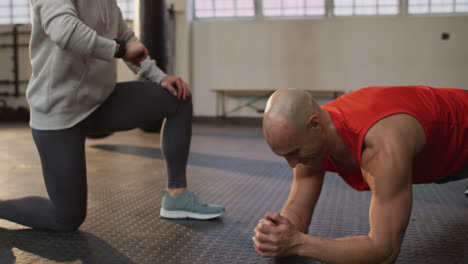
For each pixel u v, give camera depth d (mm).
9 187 2346
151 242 1417
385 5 8500
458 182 2422
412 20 8094
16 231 1518
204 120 8883
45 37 1325
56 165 1359
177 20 8680
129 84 1561
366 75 8328
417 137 936
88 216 1740
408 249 1335
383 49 8234
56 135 1350
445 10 8320
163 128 1645
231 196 2143
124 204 1957
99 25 1408
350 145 938
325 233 1502
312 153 914
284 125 857
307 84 8523
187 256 1288
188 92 1604
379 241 881
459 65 8008
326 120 934
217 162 3361
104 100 1463
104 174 2785
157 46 5410
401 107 944
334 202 1979
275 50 8570
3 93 9141
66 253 1305
